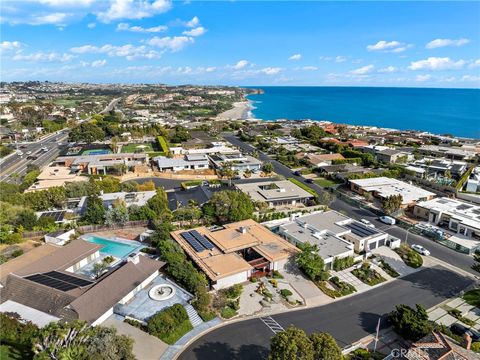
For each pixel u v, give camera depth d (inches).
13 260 2367.1
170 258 2305.6
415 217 3629.4
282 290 2234.3
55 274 2145.7
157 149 6688.0
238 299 2126.0
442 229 3309.5
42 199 3398.1
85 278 2132.1
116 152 6166.3
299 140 7578.7
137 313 1913.1
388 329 1916.8
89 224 3090.6
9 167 5260.8
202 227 2952.8
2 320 1630.2
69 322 1614.2
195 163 5280.5
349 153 6048.2
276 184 4296.3
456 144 6894.7
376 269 2561.5
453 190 4200.3
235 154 5900.6
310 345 1363.2
